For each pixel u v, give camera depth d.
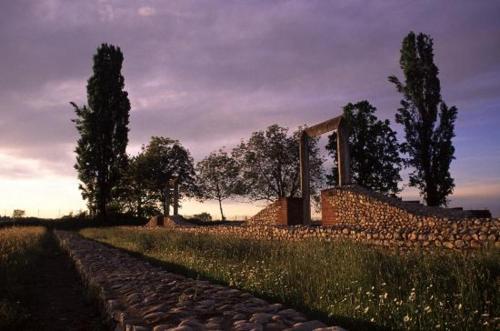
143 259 16.61
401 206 19.61
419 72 37.62
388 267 8.02
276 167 45.81
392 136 43.34
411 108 38.03
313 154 45.97
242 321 5.96
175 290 8.47
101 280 10.56
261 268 10.30
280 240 17.34
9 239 23.19
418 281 6.99
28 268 14.79
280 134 46.09
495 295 6.17
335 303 6.72
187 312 6.67
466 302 5.93
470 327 5.21
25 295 10.44
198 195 63.47
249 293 8.08
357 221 20.52
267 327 5.64
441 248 11.17
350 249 9.77
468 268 6.95
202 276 10.95
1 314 8.01
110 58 58.06
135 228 40.50
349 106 43.66
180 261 13.89
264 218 25.25
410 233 12.00
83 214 62.59
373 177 42.97
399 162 42.97
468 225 11.52
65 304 10.07
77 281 13.41
